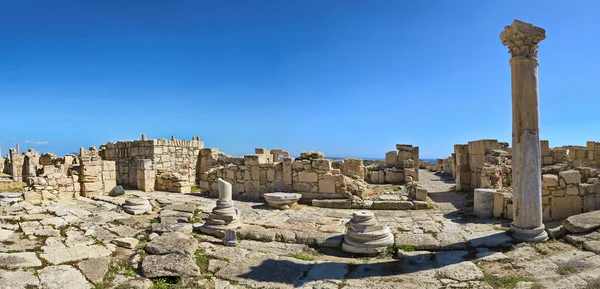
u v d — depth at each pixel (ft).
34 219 33.47
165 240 26.02
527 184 25.98
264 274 21.74
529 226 26.09
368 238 25.94
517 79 25.99
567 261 21.72
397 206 41.55
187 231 31.04
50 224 31.99
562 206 30.63
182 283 20.38
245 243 28.60
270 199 43.32
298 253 26.27
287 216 37.93
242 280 20.89
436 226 31.65
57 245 26.23
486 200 34.47
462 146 52.49
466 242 26.14
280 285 20.24
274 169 49.70
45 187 45.65
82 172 50.78
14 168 75.82
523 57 25.62
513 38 25.94
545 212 30.58
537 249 24.30
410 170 59.77
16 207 38.60
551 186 30.53
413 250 25.80
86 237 28.68
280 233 29.68
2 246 25.46
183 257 23.15
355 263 24.08
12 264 21.75
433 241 26.40
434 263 23.16
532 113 25.80
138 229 32.30
